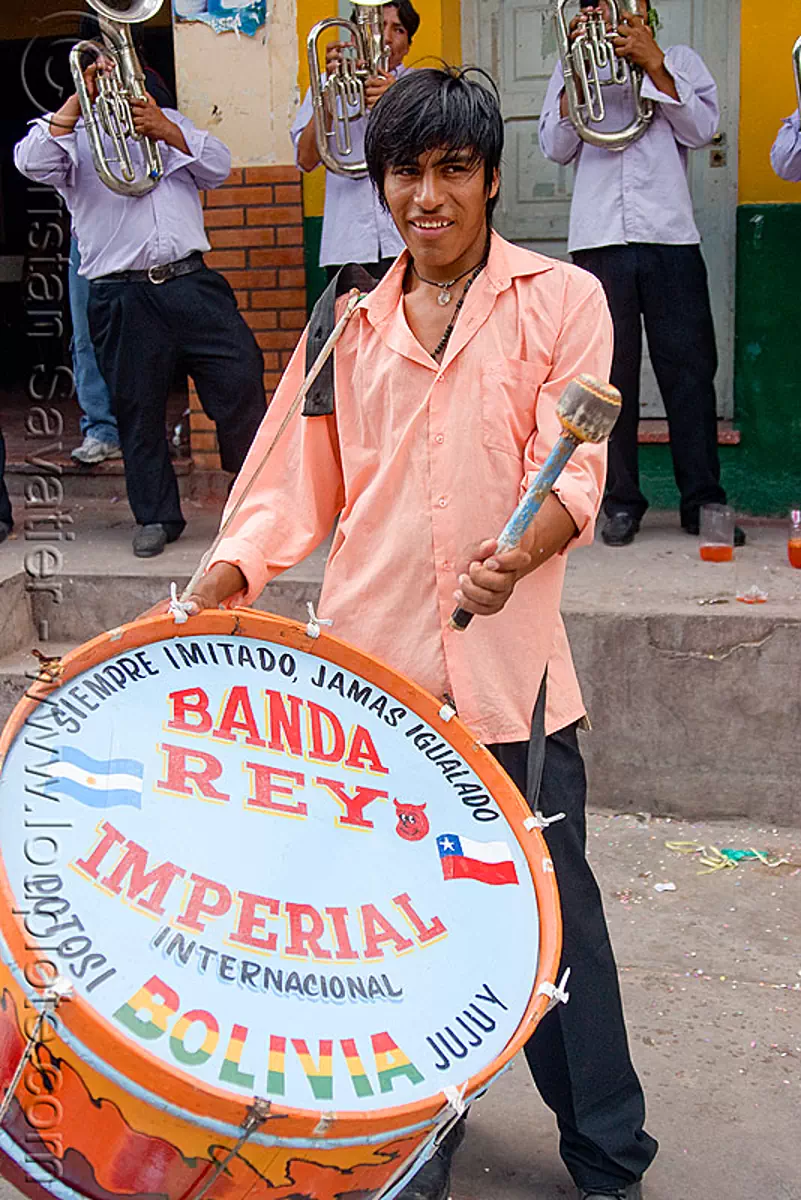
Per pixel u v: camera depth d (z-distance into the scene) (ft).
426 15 17.90
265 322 19.13
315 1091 4.90
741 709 13.64
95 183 15.96
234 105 18.61
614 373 16.25
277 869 5.70
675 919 12.16
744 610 13.67
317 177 18.58
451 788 6.41
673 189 15.94
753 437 18.24
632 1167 8.30
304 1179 5.19
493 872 6.15
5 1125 5.08
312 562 15.79
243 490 7.68
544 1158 9.21
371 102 15.88
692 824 13.92
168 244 15.96
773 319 17.89
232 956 5.26
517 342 7.30
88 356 19.83
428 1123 5.11
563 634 8.02
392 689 6.68
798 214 17.56
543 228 19.19
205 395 16.74
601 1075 8.13
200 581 7.38
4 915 4.75
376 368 7.52
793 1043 10.34
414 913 5.83
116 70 15.51
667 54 15.98
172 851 5.51
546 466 6.19
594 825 13.87
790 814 13.75
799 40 14.90
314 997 5.27
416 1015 5.41
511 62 18.80
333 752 6.30
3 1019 5.06
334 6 18.07
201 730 6.06
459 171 6.98
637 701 13.84
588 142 15.72
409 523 7.45
